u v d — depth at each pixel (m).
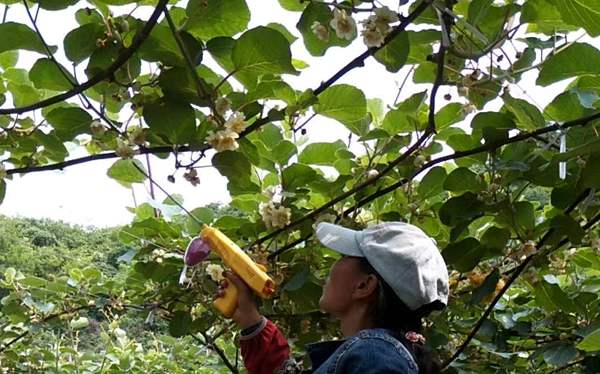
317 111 1.98
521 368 3.54
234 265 1.60
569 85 2.09
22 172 1.97
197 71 1.83
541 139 2.03
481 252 2.37
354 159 2.47
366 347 1.24
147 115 1.78
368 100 2.55
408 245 1.36
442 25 1.61
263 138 2.32
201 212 2.65
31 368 4.45
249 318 1.61
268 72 1.76
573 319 3.04
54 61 1.70
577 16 1.39
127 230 2.77
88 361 4.89
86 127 1.93
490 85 1.91
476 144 2.23
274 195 2.42
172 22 1.62
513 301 3.26
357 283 1.36
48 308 3.62
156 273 2.71
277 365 1.59
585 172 1.86
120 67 1.72
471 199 2.26
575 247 2.61
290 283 2.48
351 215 2.58
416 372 1.24
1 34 1.67
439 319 2.84
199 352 4.79
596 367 2.98
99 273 3.51
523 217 2.30
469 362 3.37
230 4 1.67
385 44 1.62
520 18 1.80
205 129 1.84
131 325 5.88
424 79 1.99
